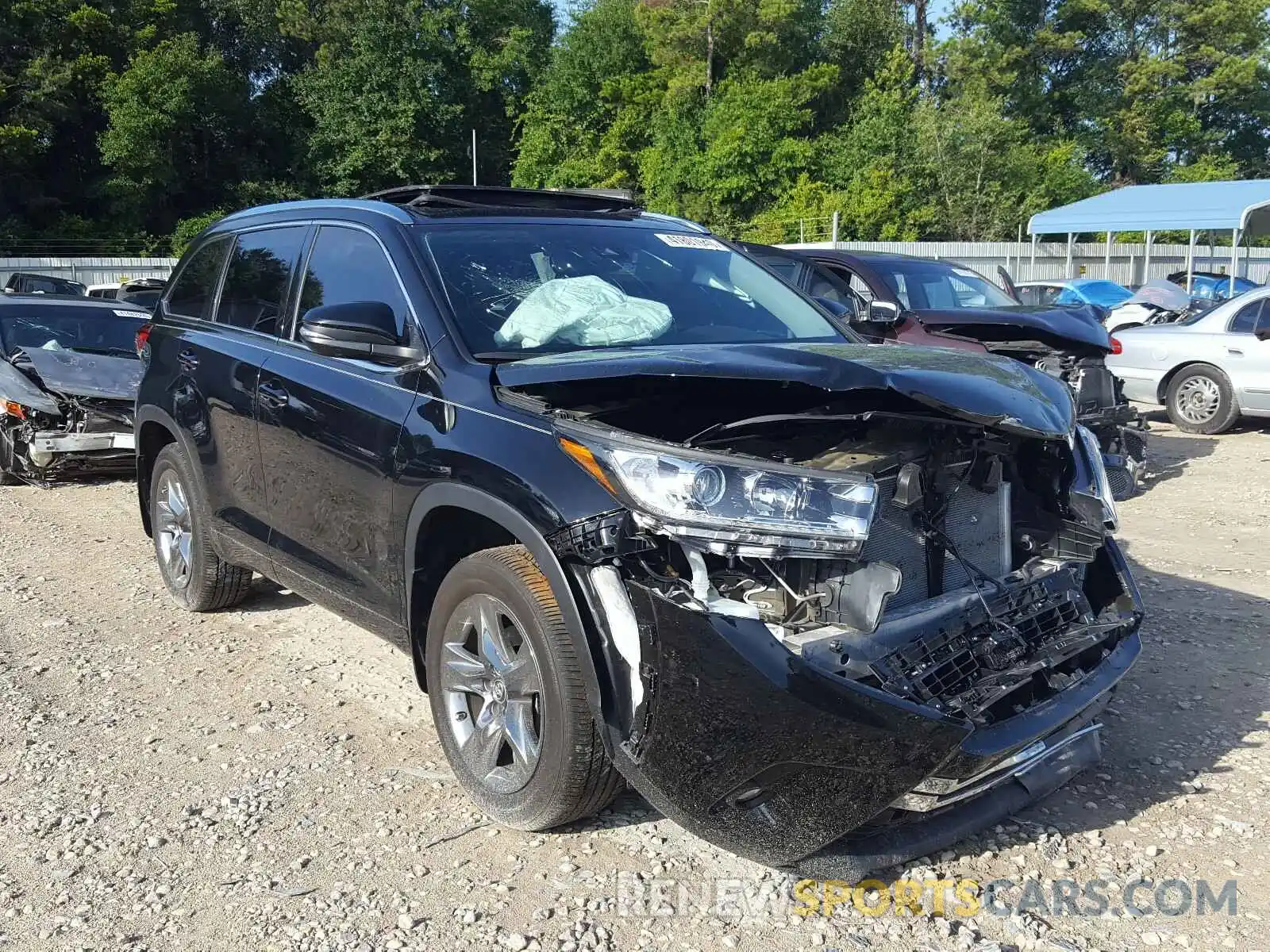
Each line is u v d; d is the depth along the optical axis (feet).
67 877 10.01
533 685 10.03
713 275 13.94
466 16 159.02
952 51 159.84
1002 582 10.35
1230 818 10.78
